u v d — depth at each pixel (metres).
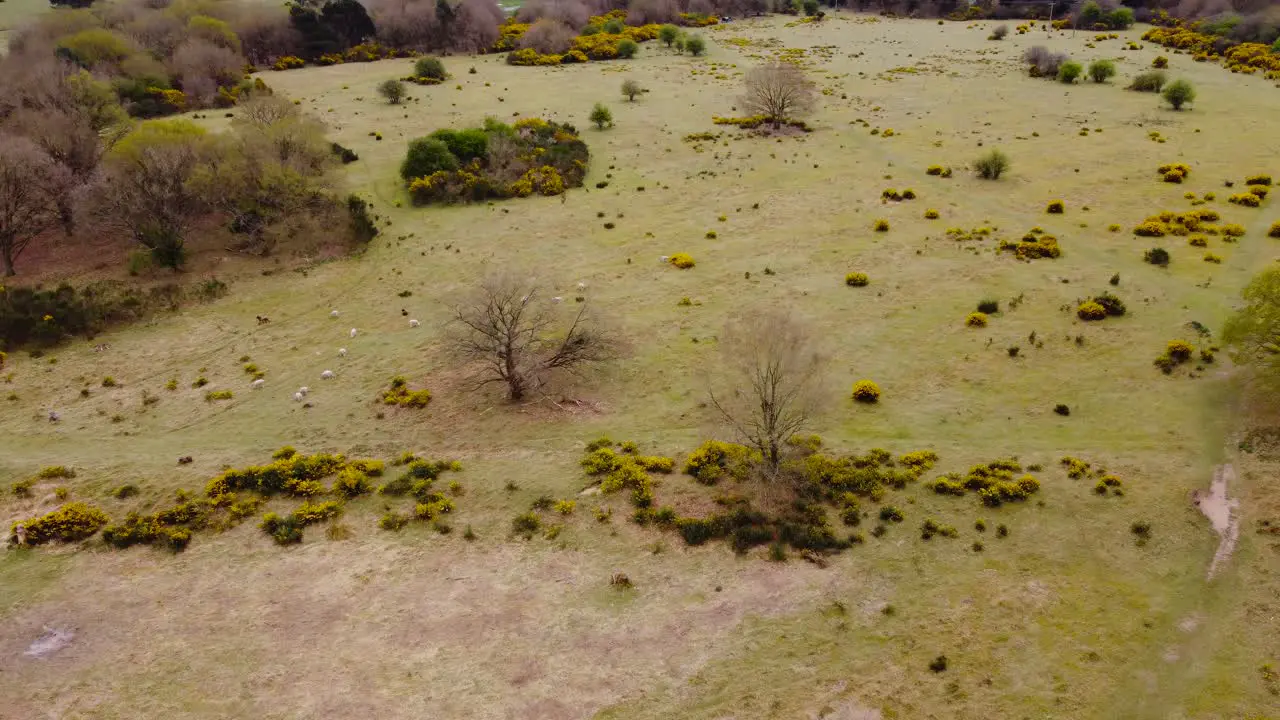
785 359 27.25
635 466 27.36
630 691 19.11
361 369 36.00
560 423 30.89
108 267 48.06
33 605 22.72
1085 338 33.75
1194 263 39.97
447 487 27.22
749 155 65.38
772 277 42.56
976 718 17.88
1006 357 33.06
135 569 24.11
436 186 58.25
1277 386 28.42
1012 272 40.78
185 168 50.69
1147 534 22.84
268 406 33.38
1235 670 18.61
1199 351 31.66
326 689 19.48
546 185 59.19
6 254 46.81
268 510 26.55
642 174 62.44
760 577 22.48
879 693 18.66
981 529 23.56
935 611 20.89
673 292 41.59
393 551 24.36
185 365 37.16
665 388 32.72
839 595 21.64
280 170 51.16
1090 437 27.62
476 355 32.12
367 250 50.25
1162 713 17.73
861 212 51.31
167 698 19.42
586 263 46.28
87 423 32.50
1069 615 20.47
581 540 24.45
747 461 27.27
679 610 21.52
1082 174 55.41
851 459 27.22
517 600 22.17
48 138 54.66
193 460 29.48
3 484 28.36
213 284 44.75
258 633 21.36
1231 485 24.59
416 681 19.62
